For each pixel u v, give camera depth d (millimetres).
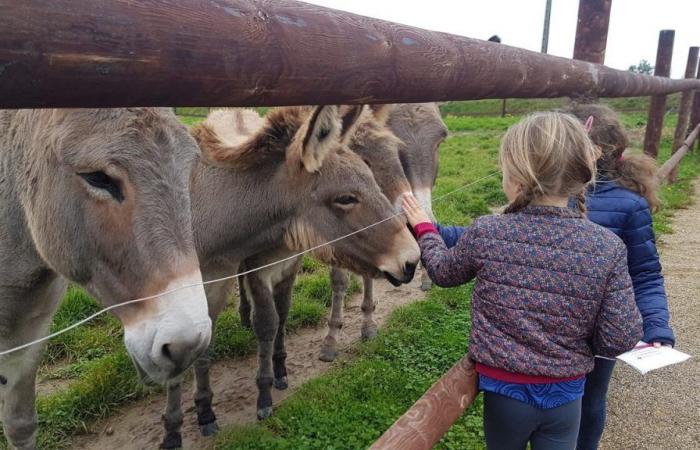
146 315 1674
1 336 2270
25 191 1884
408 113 4582
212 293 3107
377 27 1221
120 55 694
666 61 9008
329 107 2631
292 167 2900
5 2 596
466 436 3027
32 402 2598
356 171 3035
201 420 3309
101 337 4199
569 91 2621
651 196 2375
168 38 734
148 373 1743
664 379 3824
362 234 3078
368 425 3219
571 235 1601
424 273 5527
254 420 3496
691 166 12148
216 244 2980
